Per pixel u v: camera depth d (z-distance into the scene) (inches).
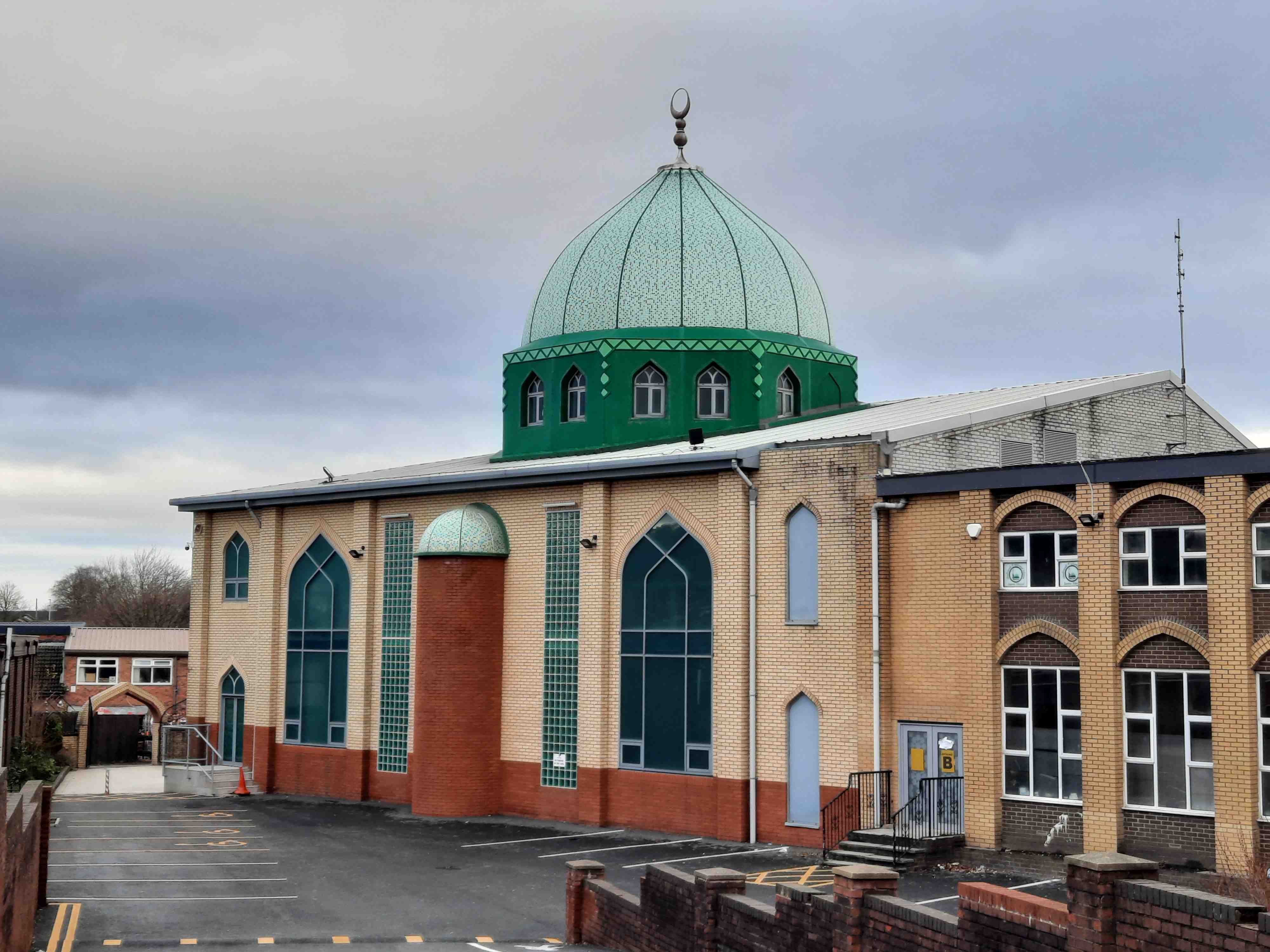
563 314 1628.9
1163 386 1365.7
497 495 1432.1
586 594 1318.9
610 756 1293.1
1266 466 898.1
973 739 1035.3
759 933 606.5
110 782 1872.5
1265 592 902.4
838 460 1141.7
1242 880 772.0
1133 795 956.0
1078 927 432.5
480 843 1204.5
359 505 1562.5
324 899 949.8
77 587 5177.2
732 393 1555.1
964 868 975.0
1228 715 903.7
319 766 1578.5
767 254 1636.3
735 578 1202.6
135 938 804.0
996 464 1199.6
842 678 1124.5
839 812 1104.2
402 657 1509.6
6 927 634.8
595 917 794.8
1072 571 1000.2
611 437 1553.9
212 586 1766.7
